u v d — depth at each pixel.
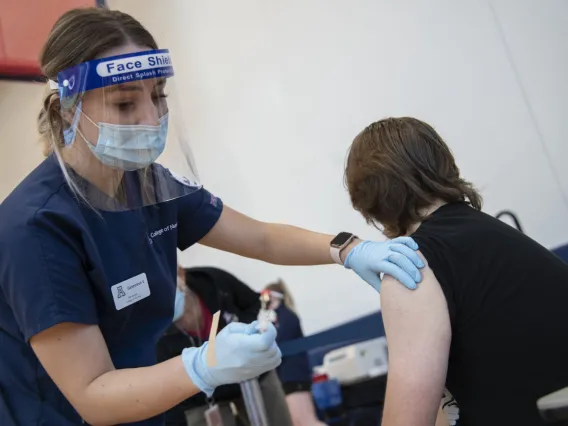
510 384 1.09
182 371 1.19
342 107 3.35
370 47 3.21
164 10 4.12
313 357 3.17
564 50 2.61
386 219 1.33
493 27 2.79
